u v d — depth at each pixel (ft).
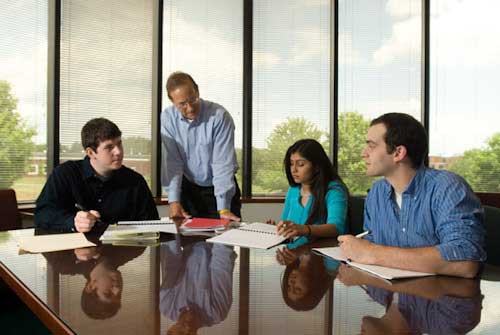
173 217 7.75
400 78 14.55
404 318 2.68
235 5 13.85
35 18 11.02
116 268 4.01
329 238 5.72
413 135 4.55
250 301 3.03
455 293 3.25
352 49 14.37
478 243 3.91
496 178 14.33
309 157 6.64
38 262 4.24
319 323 2.58
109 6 12.03
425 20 14.21
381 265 4.03
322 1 14.19
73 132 11.61
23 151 10.96
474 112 14.33
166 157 9.06
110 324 2.55
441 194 4.37
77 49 11.55
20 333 6.28
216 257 4.52
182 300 3.04
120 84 12.35
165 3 12.99
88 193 7.11
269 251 4.85
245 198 13.48
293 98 14.26
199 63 13.50
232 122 9.12
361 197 7.32
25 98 10.93
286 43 14.17
